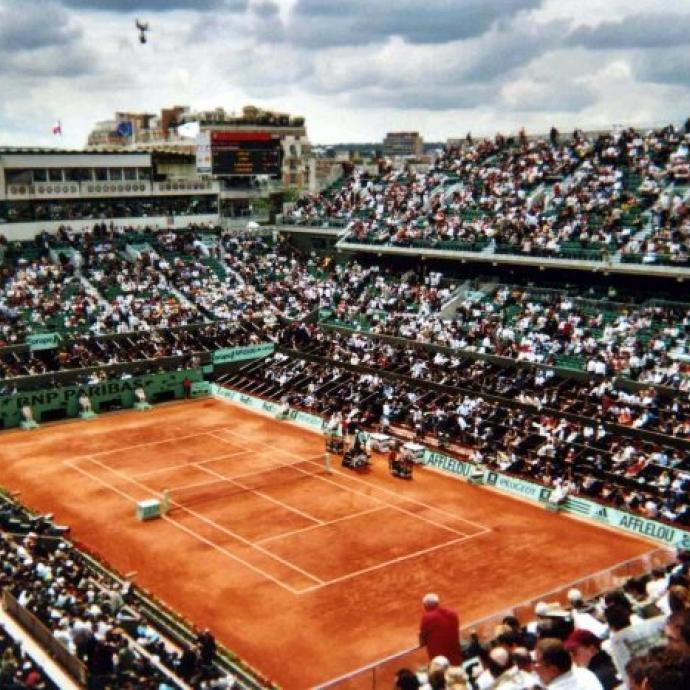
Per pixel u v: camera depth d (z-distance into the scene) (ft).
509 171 297.12
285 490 183.21
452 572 143.02
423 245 282.36
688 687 22.49
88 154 321.11
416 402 223.10
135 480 189.88
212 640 112.57
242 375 271.69
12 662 83.87
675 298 234.17
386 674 72.33
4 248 291.38
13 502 170.60
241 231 347.36
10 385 236.63
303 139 611.06
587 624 60.64
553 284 260.83
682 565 85.51
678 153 260.62
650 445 180.65
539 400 206.18
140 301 283.79
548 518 168.55
